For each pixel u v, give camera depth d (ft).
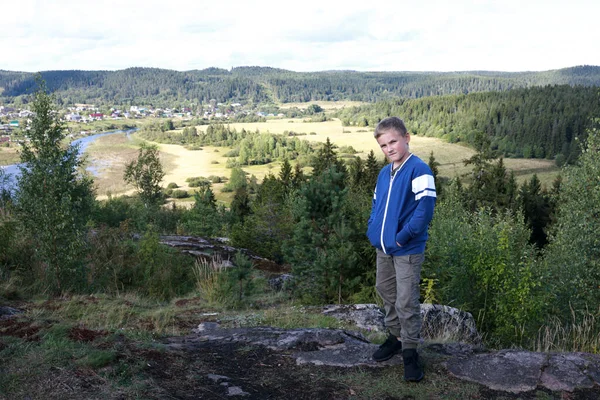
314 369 11.57
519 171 412.57
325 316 21.31
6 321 13.38
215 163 606.55
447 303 31.73
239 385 10.62
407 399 9.96
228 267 34.81
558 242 52.65
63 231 24.94
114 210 72.13
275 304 29.35
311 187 32.32
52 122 41.73
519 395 10.02
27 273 24.91
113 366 10.62
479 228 35.47
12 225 27.91
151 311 21.06
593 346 17.84
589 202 50.78
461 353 12.07
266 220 54.54
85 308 20.10
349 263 29.43
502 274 29.73
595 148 52.47
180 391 10.02
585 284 41.39
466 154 526.98
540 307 29.12
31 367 10.05
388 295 11.50
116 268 29.50
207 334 15.07
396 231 10.57
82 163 50.72
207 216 83.71
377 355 11.80
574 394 10.00
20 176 25.93
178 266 32.81
